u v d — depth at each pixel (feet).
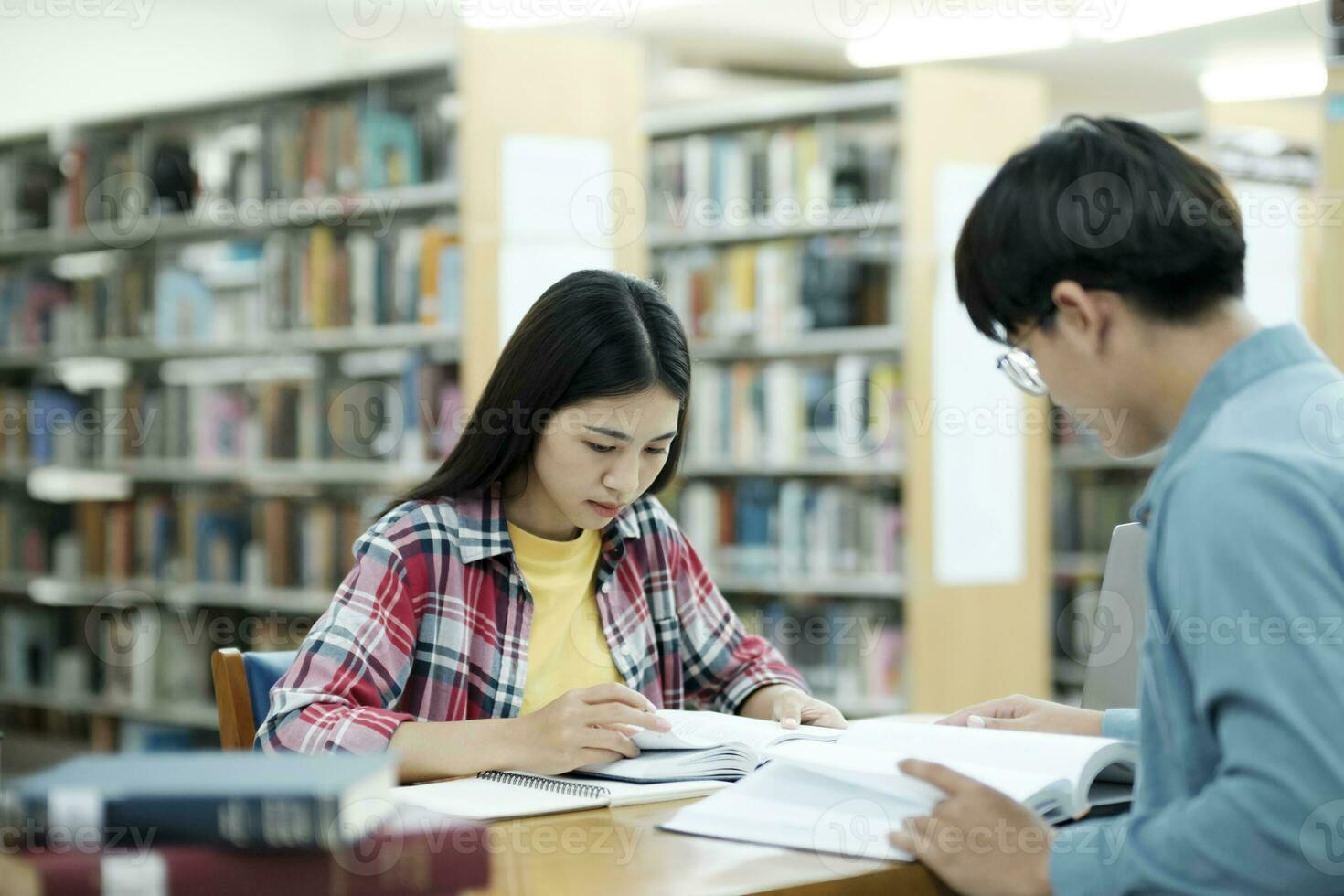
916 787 3.48
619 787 4.16
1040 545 15.25
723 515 15.79
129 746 16.38
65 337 17.26
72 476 17.16
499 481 5.42
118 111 16.65
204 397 16.17
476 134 13.53
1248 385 3.22
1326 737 2.83
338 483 15.81
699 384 15.84
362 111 14.82
